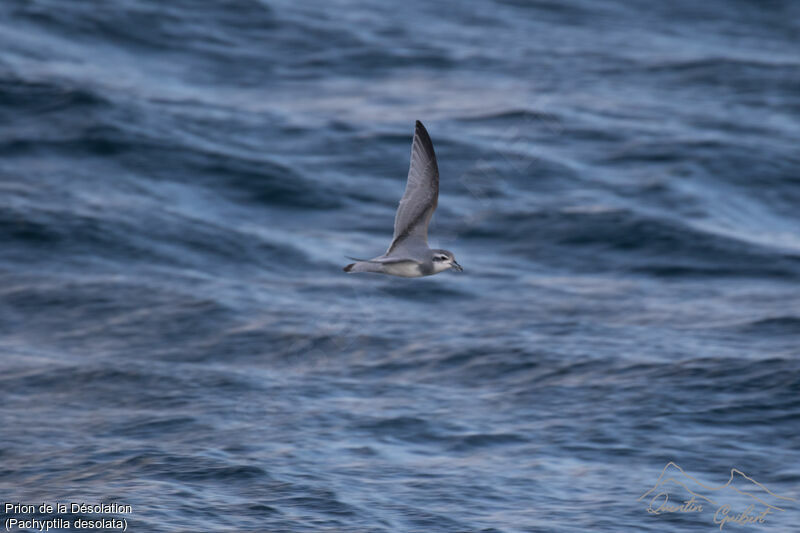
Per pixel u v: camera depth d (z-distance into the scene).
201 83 72.19
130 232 48.38
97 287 43.00
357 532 24.42
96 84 66.44
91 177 54.38
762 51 87.56
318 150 60.41
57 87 64.06
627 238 49.38
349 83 73.56
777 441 29.66
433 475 27.81
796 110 71.62
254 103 68.38
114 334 39.19
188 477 27.47
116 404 33.50
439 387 34.56
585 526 24.86
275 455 29.00
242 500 26.08
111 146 57.50
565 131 64.50
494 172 57.31
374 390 34.38
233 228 49.97
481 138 62.16
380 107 68.25
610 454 29.08
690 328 39.44
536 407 32.47
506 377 35.19
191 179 55.28
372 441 30.22
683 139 63.47
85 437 30.83
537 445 29.75
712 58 82.94
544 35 88.50
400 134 62.91
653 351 36.78
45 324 39.91
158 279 44.25
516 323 40.34
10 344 38.25
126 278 44.09
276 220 52.06
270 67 75.88
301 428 31.14
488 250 48.69
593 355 36.53
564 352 36.97
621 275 46.12
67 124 59.47
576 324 40.12
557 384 34.19
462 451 29.59
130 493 26.27
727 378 33.75
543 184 56.34
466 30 87.88
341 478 27.52
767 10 99.25
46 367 36.19
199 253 47.28
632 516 25.38
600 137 63.78
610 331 39.22
